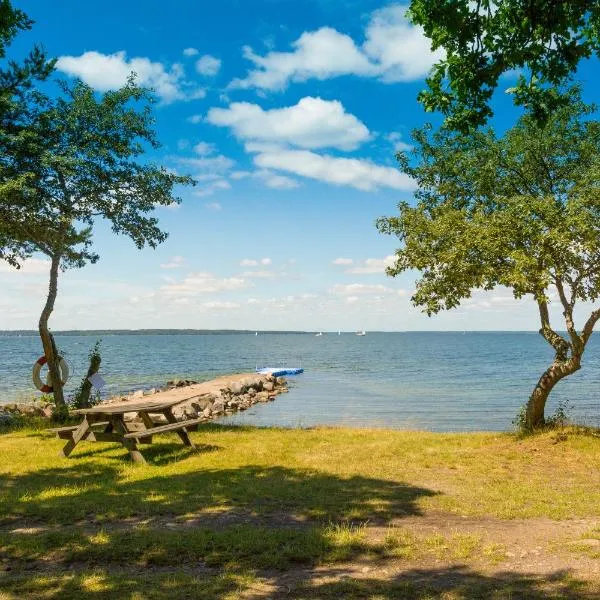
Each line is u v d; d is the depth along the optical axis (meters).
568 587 5.59
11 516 8.12
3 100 15.30
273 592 5.52
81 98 17.27
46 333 18.80
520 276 12.32
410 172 16.33
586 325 14.02
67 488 9.71
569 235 12.30
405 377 59.34
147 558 6.45
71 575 5.91
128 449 12.04
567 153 14.71
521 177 15.05
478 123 7.69
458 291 14.02
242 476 10.66
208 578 5.88
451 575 5.97
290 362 91.44
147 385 49.97
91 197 17.69
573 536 7.27
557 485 10.21
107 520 7.92
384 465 11.82
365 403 36.44
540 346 188.62
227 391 37.25
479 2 7.06
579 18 6.96
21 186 15.02
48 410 22.31
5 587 5.59
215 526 7.62
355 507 8.58
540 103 7.41
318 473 11.02
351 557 6.52
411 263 14.41
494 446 14.07
